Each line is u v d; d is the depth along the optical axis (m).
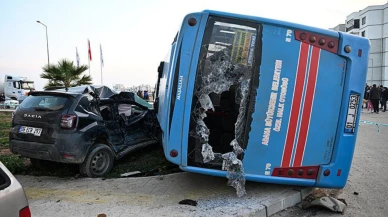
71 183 4.95
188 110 3.91
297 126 4.02
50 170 5.68
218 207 3.99
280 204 4.20
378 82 55.06
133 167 6.05
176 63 3.88
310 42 3.93
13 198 2.14
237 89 4.13
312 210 4.24
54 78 20.80
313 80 3.97
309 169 4.13
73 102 5.16
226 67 3.90
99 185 4.85
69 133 4.90
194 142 3.98
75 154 4.92
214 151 4.38
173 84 3.90
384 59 53.91
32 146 4.97
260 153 4.02
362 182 5.38
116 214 3.81
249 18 3.87
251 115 3.94
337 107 4.06
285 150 4.04
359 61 4.07
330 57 3.99
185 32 3.87
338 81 4.03
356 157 7.16
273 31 3.89
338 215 4.07
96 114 5.54
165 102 4.25
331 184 4.20
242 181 4.05
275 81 3.92
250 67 3.91
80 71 21.61
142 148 7.28
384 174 5.84
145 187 4.74
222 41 3.89
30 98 5.47
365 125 12.87
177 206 4.03
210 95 4.51
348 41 4.01
